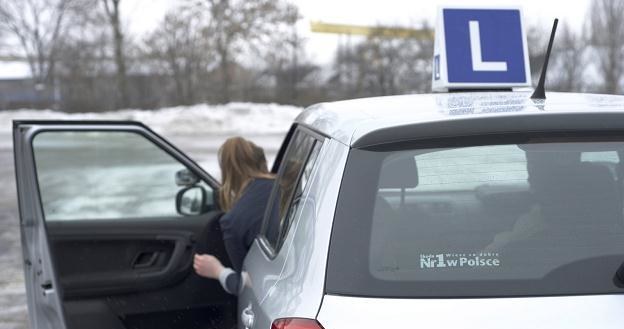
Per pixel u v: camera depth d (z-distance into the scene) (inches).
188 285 164.9
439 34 141.7
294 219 85.5
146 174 456.1
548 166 74.9
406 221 72.9
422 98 99.6
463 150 75.2
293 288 72.9
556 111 76.7
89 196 377.7
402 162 74.9
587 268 69.2
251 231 123.3
